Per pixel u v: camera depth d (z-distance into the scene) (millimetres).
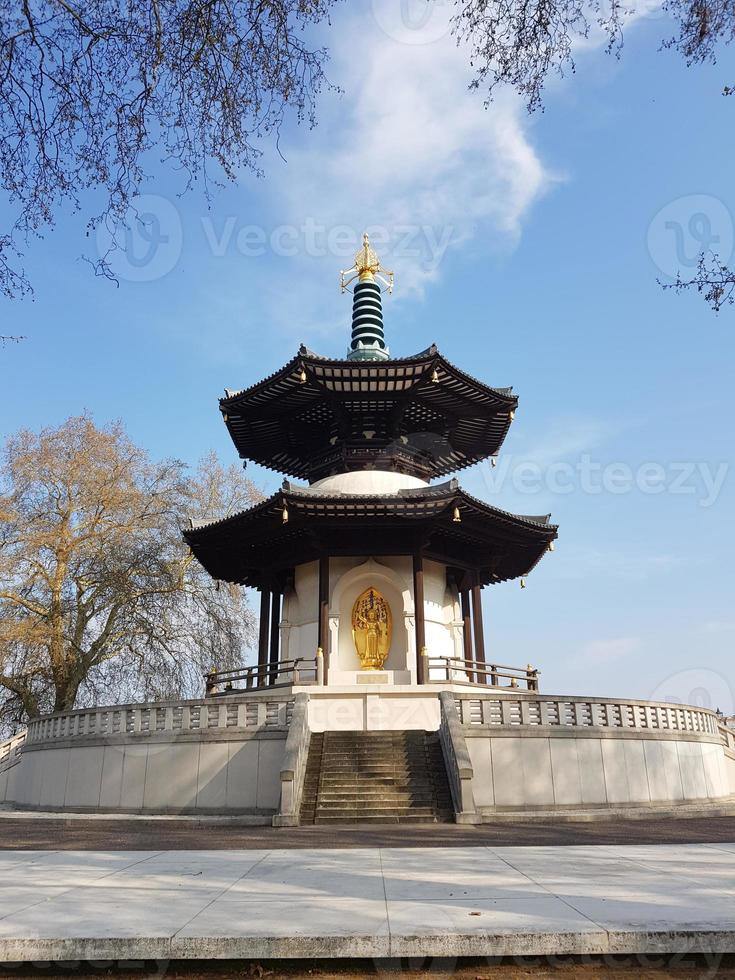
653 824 18781
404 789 20922
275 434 36688
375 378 31781
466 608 35344
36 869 10859
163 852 12812
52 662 37750
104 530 40312
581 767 23938
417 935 6844
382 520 29891
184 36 9711
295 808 19328
